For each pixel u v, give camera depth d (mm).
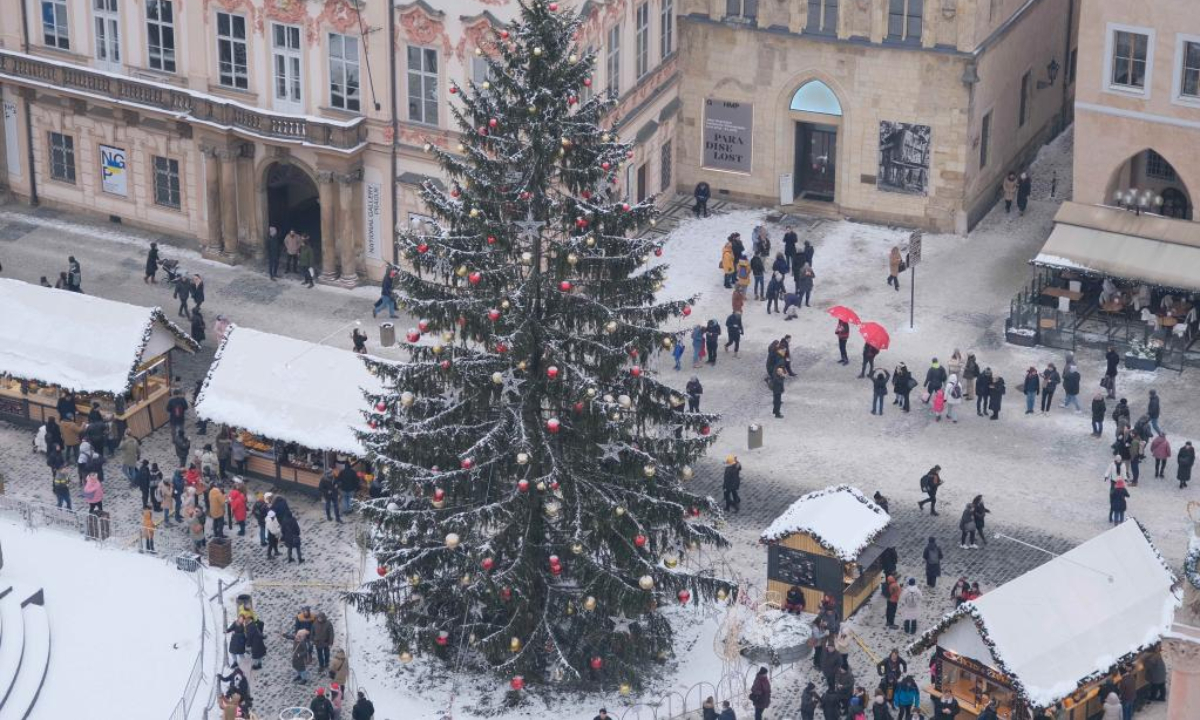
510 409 59875
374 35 83562
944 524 70688
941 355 82125
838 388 79562
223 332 82250
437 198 60562
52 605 66438
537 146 57938
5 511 71438
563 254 58812
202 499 70375
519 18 80750
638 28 89000
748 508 71625
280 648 64875
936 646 61062
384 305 85000
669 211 94625
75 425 74562
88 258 90188
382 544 63219
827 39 90625
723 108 94000
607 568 61062
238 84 87500
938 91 89625
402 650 62906
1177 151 84125
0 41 92125
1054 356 82125
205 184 89438
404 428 61156
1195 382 80125
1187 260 83375
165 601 66875
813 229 92750
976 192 92250
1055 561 61719
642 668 63781
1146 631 60594
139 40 88938
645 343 60281
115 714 61500
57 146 93500
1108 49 83688
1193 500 71938
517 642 61531
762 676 60656
